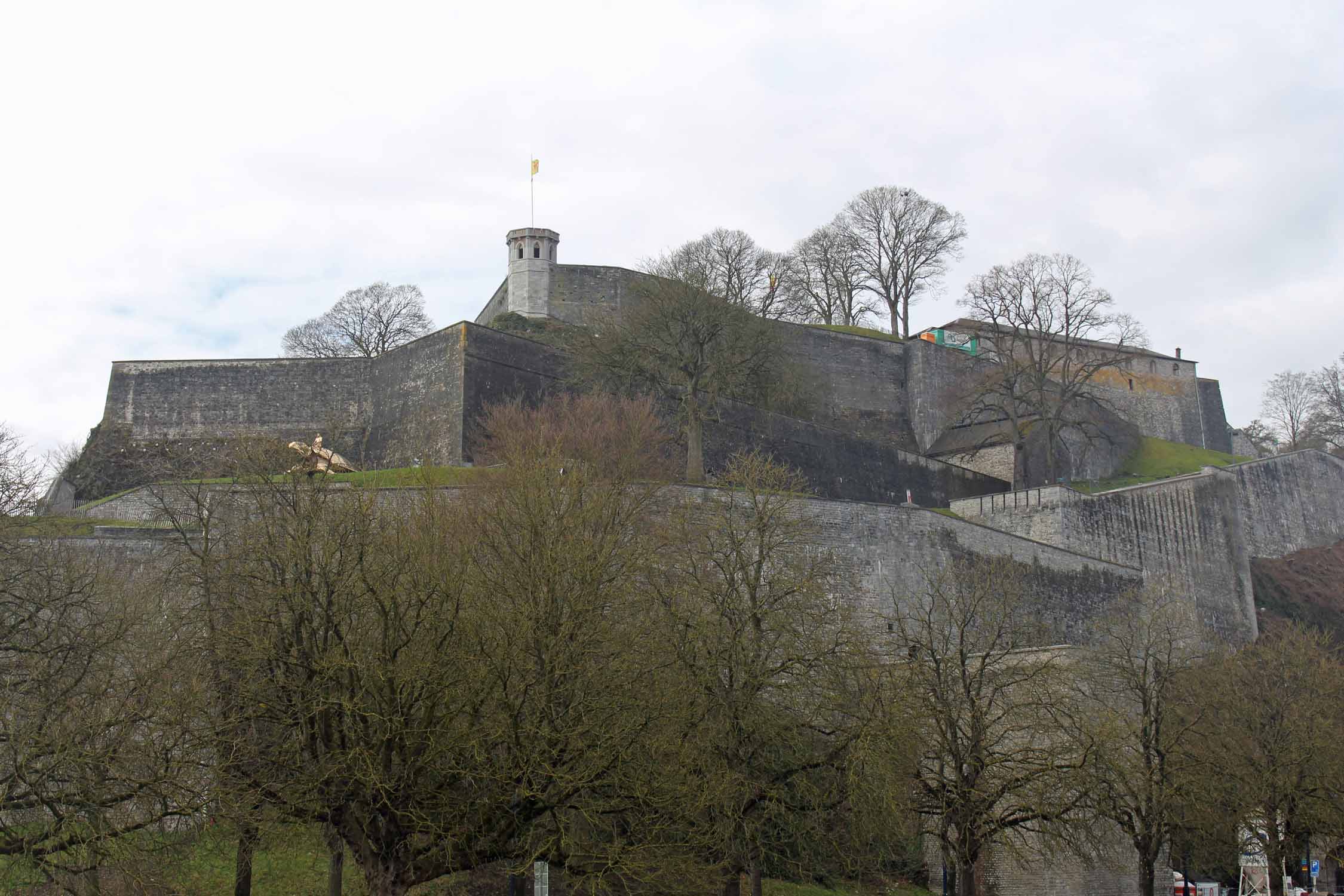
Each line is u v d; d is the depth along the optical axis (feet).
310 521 106.22
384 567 104.99
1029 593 217.36
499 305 350.02
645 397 239.30
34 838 94.27
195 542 126.11
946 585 185.37
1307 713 145.59
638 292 250.57
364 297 363.15
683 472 230.48
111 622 114.32
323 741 99.91
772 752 116.78
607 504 127.65
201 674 102.78
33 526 125.29
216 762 103.35
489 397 237.25
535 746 96.73
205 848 107.34
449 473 193.98
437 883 120.06
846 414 318.45
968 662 153.99
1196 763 137.08
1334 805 144.97
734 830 109.40
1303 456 346.33
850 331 335.67
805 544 146.92
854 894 138.82
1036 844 141.59
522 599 104.53
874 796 109.60
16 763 95.14
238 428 256.32
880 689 119.55
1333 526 348.59
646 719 102.78
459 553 111.96
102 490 244.01
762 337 245.86
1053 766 118.73
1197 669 158.40
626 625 113.39
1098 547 248.52
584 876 100.17
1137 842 128.88
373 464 248.32
